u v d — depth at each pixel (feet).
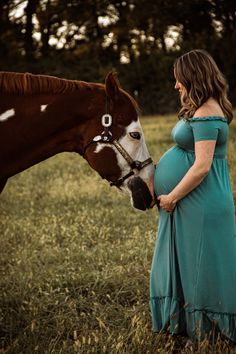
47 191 26.58
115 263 15.66
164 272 10.87
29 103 11.30
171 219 10.70
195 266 10.45
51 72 105.29
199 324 10.47
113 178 11.36
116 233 18.90
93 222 19.83
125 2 114.52
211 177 10.39
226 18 102.83
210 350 10.25
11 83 11.32
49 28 117.50
